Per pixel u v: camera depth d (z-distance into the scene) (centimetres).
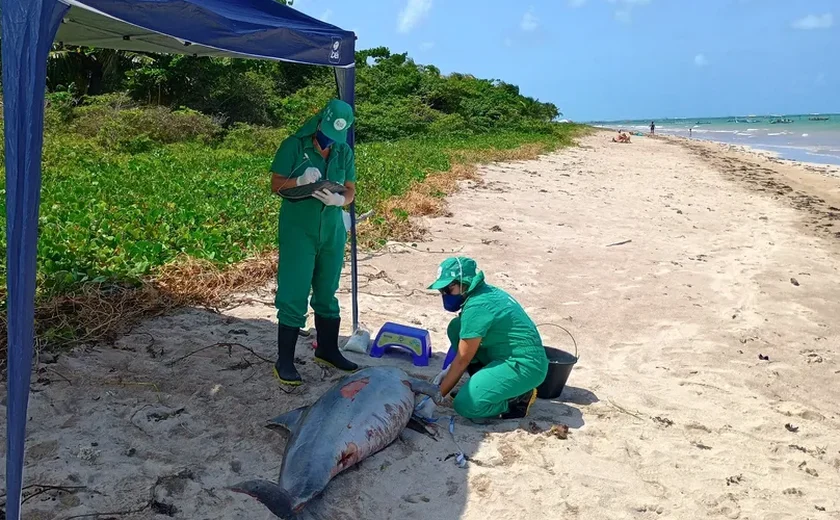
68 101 2012
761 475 425
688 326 693
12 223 257
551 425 465
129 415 436
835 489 416
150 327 579
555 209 1335
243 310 645
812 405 536
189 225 880
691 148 3988
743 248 1071
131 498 355
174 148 1867
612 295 780
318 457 364
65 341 526
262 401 467
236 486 320
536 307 722
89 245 732
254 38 395
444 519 359
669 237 1130
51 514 337
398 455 411
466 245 977
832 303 800
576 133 4759
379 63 4194
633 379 560
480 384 451
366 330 600
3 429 407
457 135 3241
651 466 425
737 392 547
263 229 905
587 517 370
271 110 2805
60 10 256
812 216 1445
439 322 658
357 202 1134
